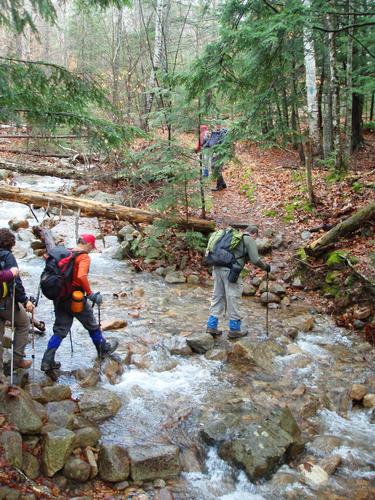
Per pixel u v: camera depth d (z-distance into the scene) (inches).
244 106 359.6
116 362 219.3
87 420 175.6
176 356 236.8
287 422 179.6
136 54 868.0
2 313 177.8
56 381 199.9
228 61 329.1
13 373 191.3
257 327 273.9
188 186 385.1
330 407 203.3
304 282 336.8
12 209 507.5
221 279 251.4
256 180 548.1
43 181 609.3
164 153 380.5
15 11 252.8
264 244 380.8
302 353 243.9
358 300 292.7
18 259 369.7
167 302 310.2
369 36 513.0
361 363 239.3
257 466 156.6
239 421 180.5
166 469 157.2
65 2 284.8
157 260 387.5
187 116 378.9
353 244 339.3
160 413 187.8
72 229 458.0
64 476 147.9
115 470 150.8
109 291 323.0
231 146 369.7
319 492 154.0
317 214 416.5
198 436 176.1
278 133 380.8
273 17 275.7
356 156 650.2
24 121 265.7
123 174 460.1
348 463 167.9
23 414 154.9
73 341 241.1
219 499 149.3
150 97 643.5
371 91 550.9
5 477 133.0
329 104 573.0
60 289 196.2
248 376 220.4
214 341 252.4
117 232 457.4
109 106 281.6
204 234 407.5
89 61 867.4
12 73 242.4
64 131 342.6
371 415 199.2
